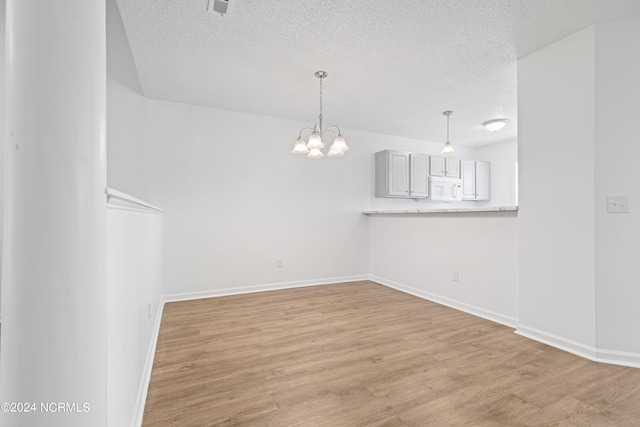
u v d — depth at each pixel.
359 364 1.86
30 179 0.63
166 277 3.27
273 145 3.84
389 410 1.42
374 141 4.60
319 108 3.54
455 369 1.79
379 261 4.21
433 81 2.86
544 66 2.25
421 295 3.44
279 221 3.86
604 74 1.93
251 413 1.39
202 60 2.45
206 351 2.04
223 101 3.32
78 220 0.67
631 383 1.64
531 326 2.28
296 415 1.38
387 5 1.81
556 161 2.15
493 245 2.65
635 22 1.87
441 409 1.42
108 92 2.50
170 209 3.29
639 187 1.86
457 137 4.92
